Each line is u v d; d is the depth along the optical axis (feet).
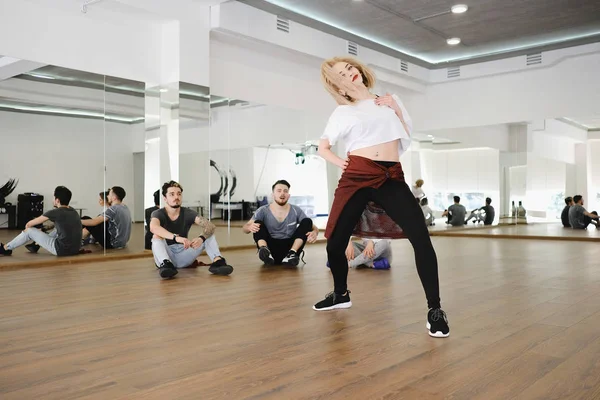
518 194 32.65
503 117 32.81
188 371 6.19
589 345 7.20
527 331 8.01
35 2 17.71
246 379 5.89
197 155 22.13
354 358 6.66
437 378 5.87
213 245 15.05
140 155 20.62
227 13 22.53
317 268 16.25
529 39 30.25
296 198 27.45
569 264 17.19
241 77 25.53
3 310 9.82
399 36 29.55
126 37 20.43
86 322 8.80
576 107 30.27
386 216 8.93
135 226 20.25
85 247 18.61
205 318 9.08
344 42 28.45
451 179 34.50
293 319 8.96
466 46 31.65
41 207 17.60
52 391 5.53
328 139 8.63
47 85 18.07
